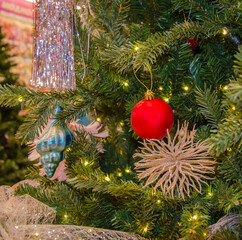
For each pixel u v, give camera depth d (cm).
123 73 78
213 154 69
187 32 72
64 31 70
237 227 67
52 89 75
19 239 69
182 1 77
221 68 79
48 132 75
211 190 72
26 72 234
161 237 75
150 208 73
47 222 75
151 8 83
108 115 91
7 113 167
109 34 85
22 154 175
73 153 81
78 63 79
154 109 67
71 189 83
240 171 70
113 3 85
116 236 71
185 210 70
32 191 81
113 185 72
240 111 58
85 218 78
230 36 74
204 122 81
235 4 75
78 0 89
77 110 78
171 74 77
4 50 183
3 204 76
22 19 230
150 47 69
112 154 89
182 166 67
